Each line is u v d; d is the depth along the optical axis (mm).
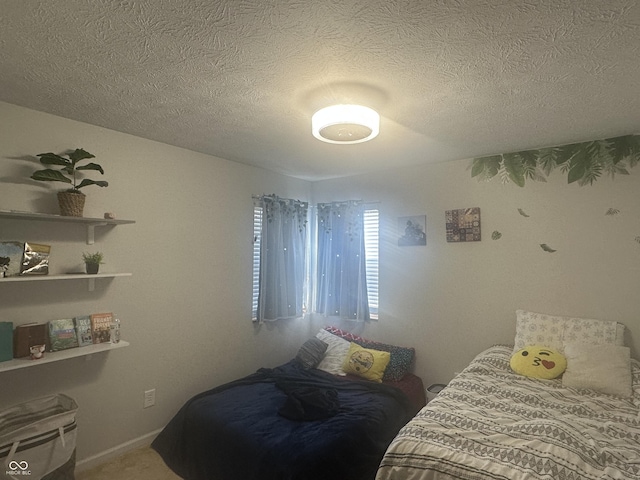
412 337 3352
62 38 1373
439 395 2070
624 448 1521
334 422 2242
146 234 2594
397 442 1599
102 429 2369
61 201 2068
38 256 2053
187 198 2850
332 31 1332
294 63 1558
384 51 1463
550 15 1236
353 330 3717
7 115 1988
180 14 1233
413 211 3387
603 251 2555
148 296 2602
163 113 2125
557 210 2723
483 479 1335
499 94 1848
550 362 2355
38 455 1845
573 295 2648
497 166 2967
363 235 3625
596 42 1386
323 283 3850
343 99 1917
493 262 2969
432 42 1398
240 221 3268
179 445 2387
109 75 1668
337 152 2941
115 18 1255
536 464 1381
